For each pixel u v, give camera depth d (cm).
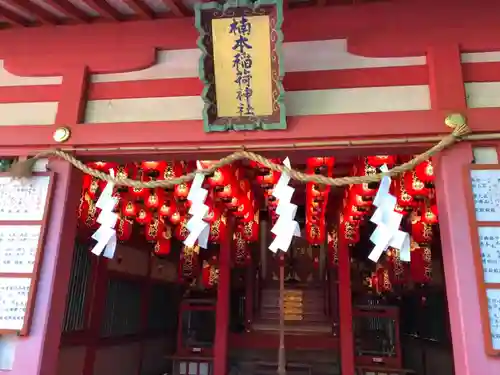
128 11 423
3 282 373
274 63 344
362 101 380
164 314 1293
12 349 364
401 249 346
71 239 401
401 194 564
